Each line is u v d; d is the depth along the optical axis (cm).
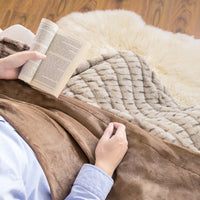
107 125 83
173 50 148
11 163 47
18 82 84
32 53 75
